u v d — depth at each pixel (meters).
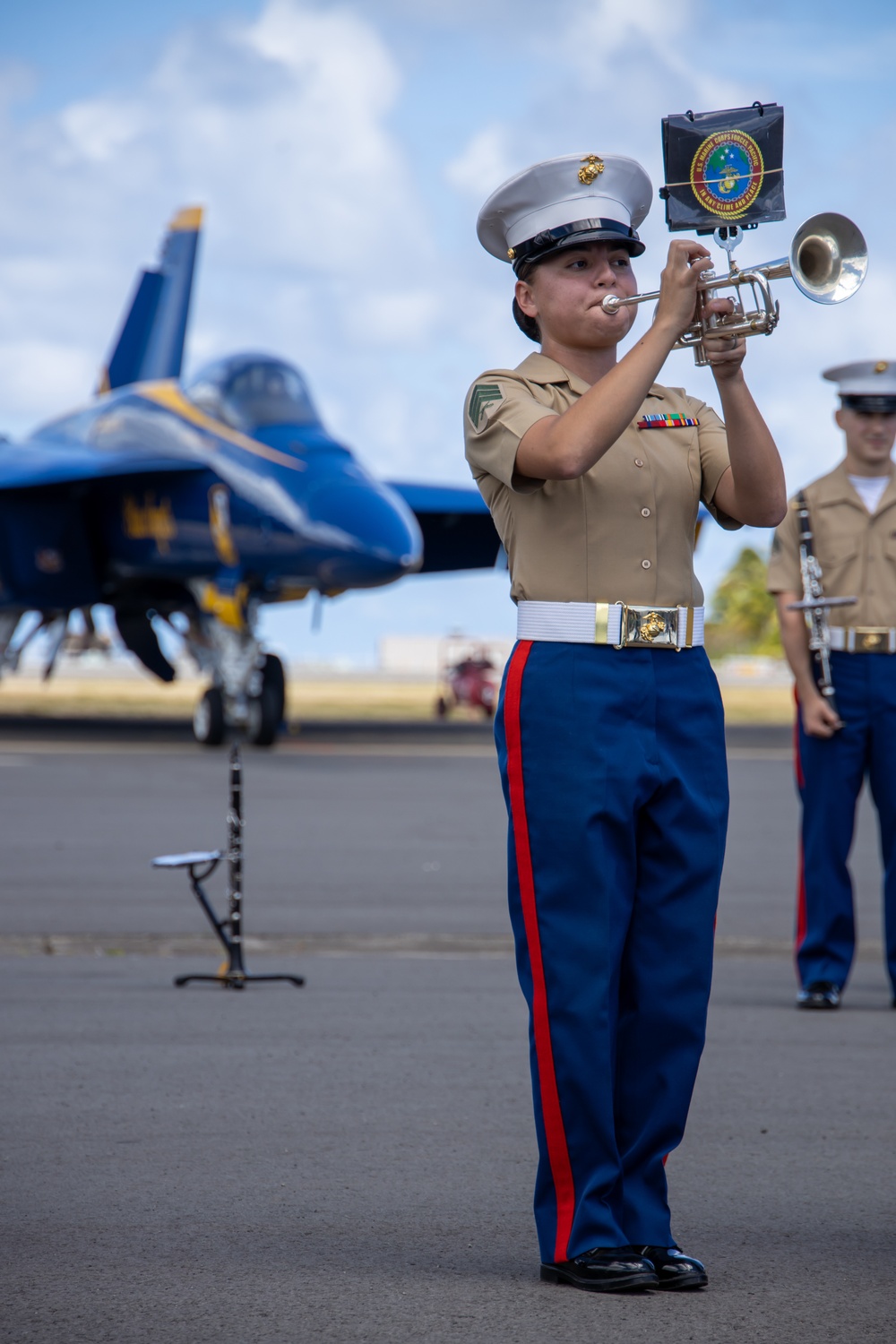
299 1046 9.89
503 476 5.66
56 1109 8.27
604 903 5.75
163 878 17.84
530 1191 6.99
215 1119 8.12
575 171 5.85
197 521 42.19
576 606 5.80
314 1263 5.95
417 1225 6.48
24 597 45.94
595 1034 5.75
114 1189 6.92
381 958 13.41
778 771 37.62
